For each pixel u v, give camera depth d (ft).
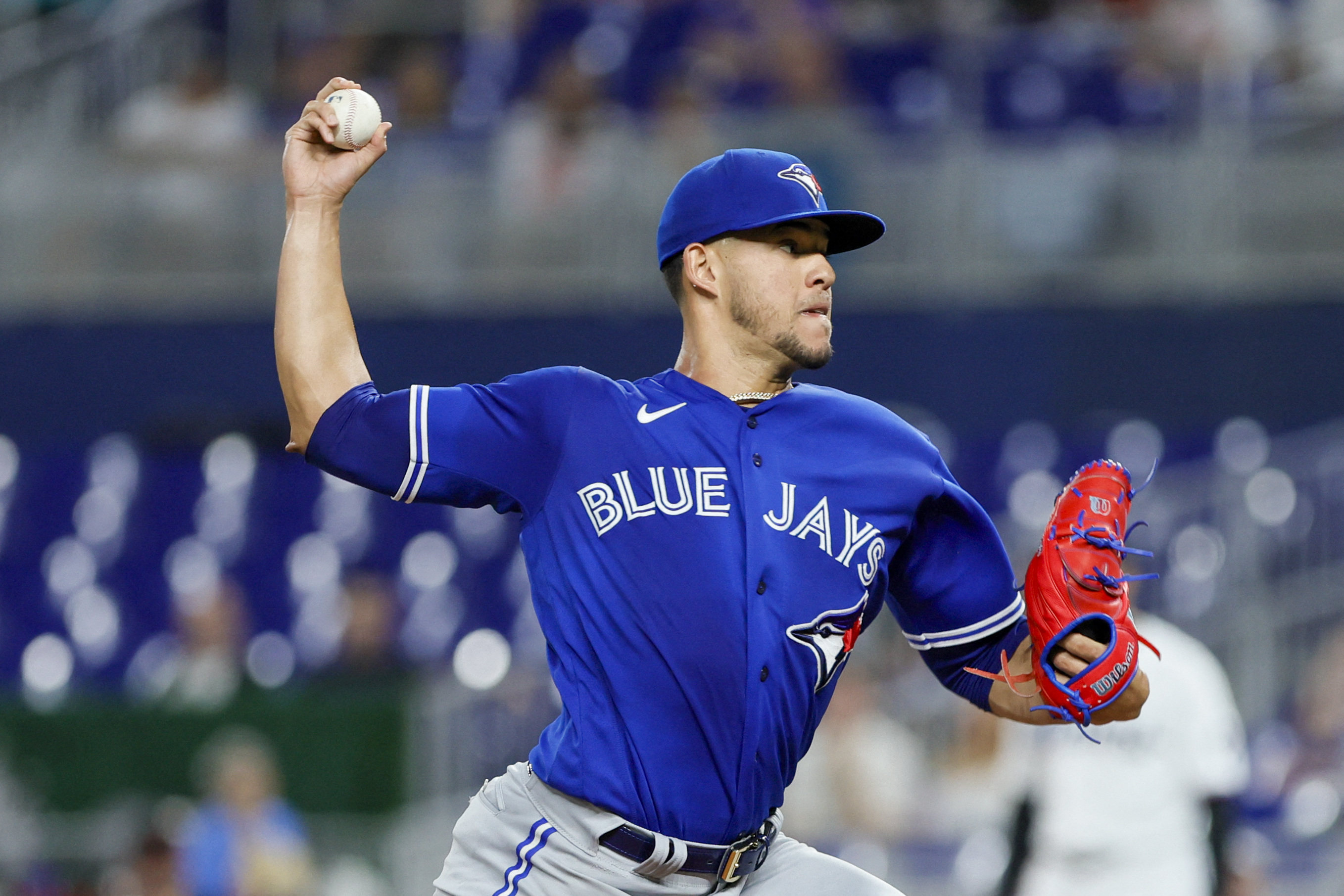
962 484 148.77
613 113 163.02
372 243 156.25
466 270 155.53
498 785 38.78
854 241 39.58
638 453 36.91
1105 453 148.25
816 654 36.99
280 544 155.02
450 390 37.42
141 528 157.48
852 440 38.34
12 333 161.17
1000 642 41.57
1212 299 147.54
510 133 156.97
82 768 114.42
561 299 154.51
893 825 98.68
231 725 113.09
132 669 152.25
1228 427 147.02
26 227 161.07
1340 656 107.34
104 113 172.45
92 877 101.40
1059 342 149.59
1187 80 155.94
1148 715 74.18
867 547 37.73
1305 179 146.30
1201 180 147.64
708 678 35.94
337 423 36.58
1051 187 149.38
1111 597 39.45
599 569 36.50
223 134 165.07
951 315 150.61
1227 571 113.39
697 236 38.22
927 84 164.55
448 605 148.15
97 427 160.86
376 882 100.73
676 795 36.11
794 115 157.79
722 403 37.83
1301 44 155.43
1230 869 73.67
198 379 159.94
